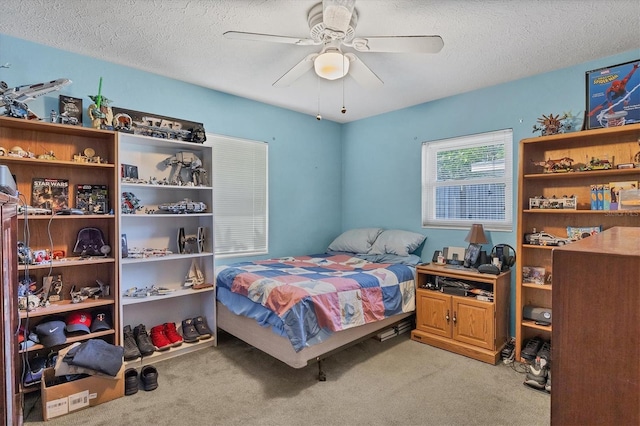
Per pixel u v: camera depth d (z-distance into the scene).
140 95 2.91
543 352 2.61
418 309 3.18
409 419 1.96
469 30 2.22
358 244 4.01
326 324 2.35
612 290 0.40
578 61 2.69
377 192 4.28
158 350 2.72
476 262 3.11
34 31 2.27
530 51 2.52
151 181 2.89
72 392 2.02
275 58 2.69
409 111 3.93
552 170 2.70
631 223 2.50
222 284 3.02
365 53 2.55
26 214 2.11
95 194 2.64
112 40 2.40
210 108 3.38
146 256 2.79
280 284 2.48
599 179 2.63
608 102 2.46
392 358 2.78
